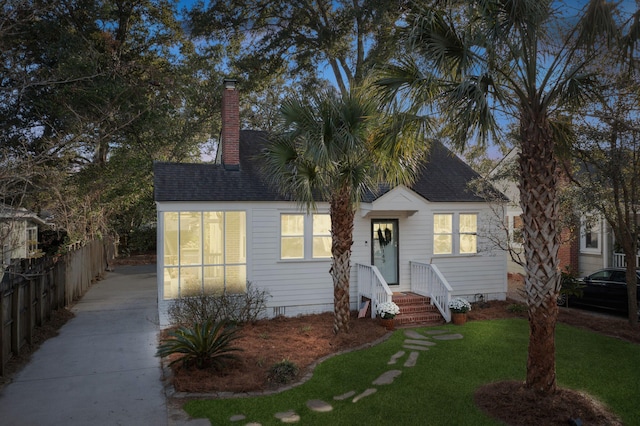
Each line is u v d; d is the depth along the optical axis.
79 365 8.79
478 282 14.91
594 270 17.89
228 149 13.89
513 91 7.51
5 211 11.65
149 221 31.81
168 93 20.97
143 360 9.12
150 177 23.59
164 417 6.45
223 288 12.43
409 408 6.70
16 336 8.98
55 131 15.43
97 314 13.60
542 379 6.71
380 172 10.38
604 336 10.80
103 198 21.92
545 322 6.66
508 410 6.48
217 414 6.52
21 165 10.97
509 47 6.72
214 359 8.24
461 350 9.64
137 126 19.45
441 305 12.65
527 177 6.68
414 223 14.25
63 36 16.94
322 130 9.29
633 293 11.48
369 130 9.51
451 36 6.85
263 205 12.63
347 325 10.78
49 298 12.20
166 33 24.73
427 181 15.33
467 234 14.95
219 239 12.41
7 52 12.66
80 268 16.92
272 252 12.75
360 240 13.65
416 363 8.77
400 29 7.48
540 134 6.59
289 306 12.91
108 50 19.50
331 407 6.77
